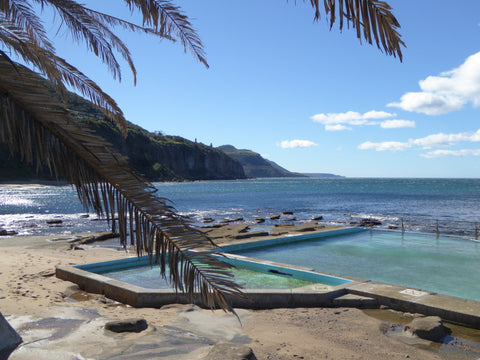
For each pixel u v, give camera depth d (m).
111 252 14.30
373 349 5.28
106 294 8.24
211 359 4.05
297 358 4.91
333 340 5.62
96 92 4.35
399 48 1.99
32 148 2.39
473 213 38.59
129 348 4.62
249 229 21.70
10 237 19.16
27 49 3.03
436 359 4.97
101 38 4.21
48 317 5.98
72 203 55.94
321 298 7.53
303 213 38.44
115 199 2.64
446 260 12.65
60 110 2.39
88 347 4.64
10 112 2.33
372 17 1.96
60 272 9.61
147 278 10.31
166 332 5.47
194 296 2.84
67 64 3.92
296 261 12.78
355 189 116.44
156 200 2.66
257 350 5.14
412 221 28.98
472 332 5.98
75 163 2.53
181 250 2.74
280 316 6.84
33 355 4.30
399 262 12.41
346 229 19.33
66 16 3.87
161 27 3.50
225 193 88.38
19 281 9.04
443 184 170.12
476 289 9.19
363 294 7.65
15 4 3.64
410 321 6.54
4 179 109.50
